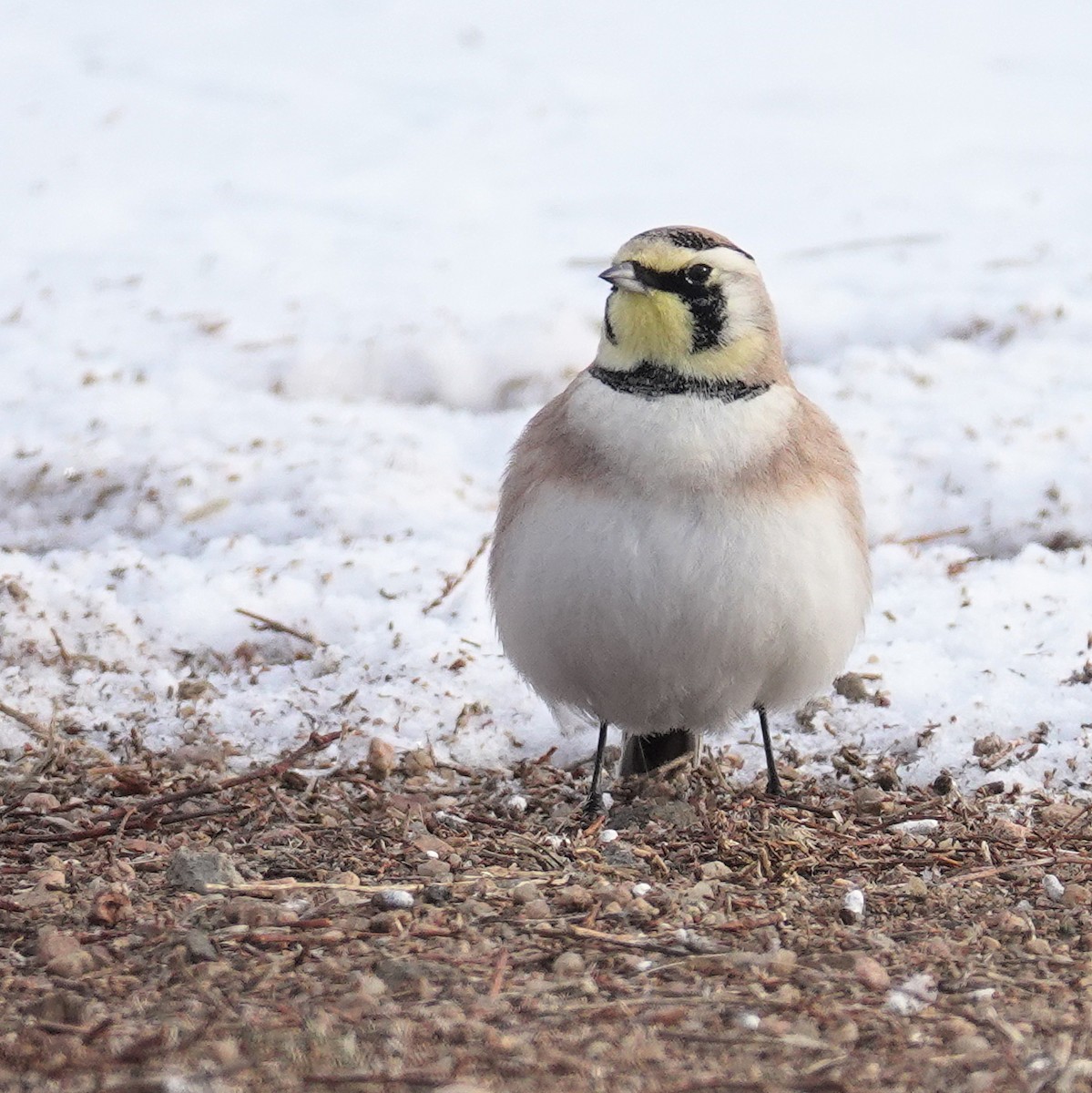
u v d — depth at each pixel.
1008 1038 7.06
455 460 16.73
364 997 7.33
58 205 24.23
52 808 10.39
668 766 10.88
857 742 11.82
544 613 10.13
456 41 33.12
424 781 11.25
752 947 8.14
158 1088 6.41
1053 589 13.87
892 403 17.47
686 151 27.33
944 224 23.66
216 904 8.59
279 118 28.47
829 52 32.91
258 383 18.55
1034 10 36.19
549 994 7.47
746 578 9.80
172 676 12.59
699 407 9.84
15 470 16.11
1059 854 9.66
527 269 22.20
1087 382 17.77
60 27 32.53
